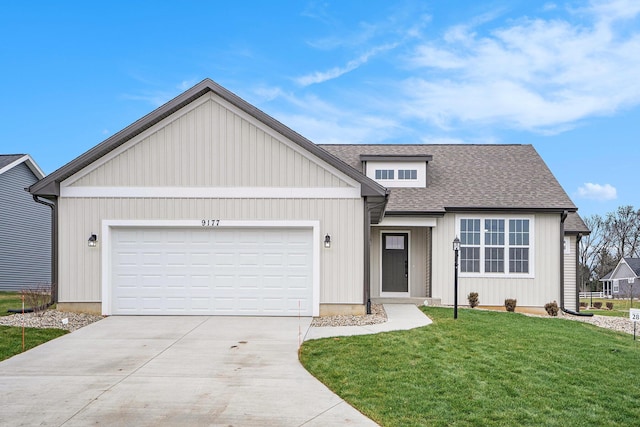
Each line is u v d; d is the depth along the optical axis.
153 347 8.94
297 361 8.02
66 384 6.83
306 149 12.09
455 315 12.04
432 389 6.53
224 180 12.16
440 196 17.14
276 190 12.12
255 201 12.12
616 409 5.96
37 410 5.85
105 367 7.66
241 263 12.16
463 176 18.56
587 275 54.41
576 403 6.12
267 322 11.25
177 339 9.55
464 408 5.88
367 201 12.17
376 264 17.23
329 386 6.75
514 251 16.52
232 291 12.12
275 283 12.12
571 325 12.23
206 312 12.10
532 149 20.70
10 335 9.55
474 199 16.84
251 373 7.36
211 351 8.64
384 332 9.98
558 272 16.41
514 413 5.75
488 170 18.94
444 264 16.50
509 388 6.59
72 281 12.11
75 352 8.59
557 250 16.44
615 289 49.28
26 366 7.73
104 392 6.49
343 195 12.08
